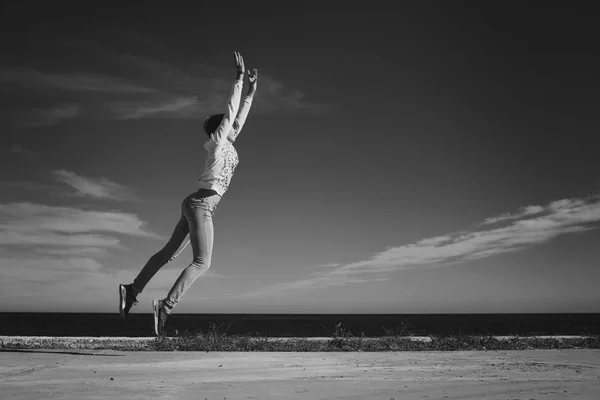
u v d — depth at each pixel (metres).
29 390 3.37
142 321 68.00
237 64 4.94
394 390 3.41
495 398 3.10
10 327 40.91
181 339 8.66
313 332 37.28
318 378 4.06
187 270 4.83
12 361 5.00
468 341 8.97
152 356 5.72
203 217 4.84
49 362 4.97
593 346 8.94
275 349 8.10
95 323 57.84
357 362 5.42
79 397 3.10
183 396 3.14
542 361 5.55
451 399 3.06
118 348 8.17
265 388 3.48
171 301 4.78
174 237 5.13
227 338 8.91
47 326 44.97
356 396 3.16
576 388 3.53
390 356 6.11
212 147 4.90
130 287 5.13
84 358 5.34
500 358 5.88
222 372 4.41
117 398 3.06
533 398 3.09
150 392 3.29
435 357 6.05
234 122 5.21
